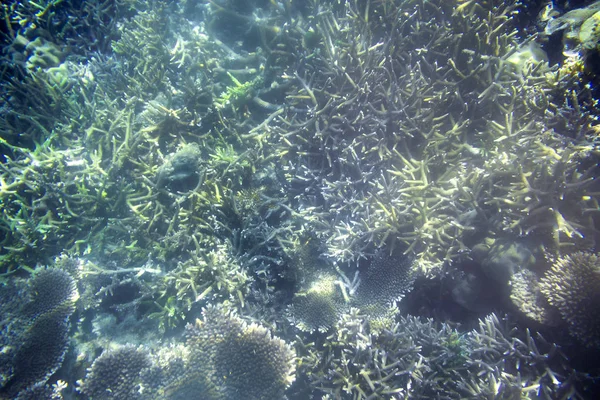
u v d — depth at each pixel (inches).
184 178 45.9
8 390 35.8
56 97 57.1
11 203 49.0
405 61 47.6
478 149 42.7
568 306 33.1
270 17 49.7
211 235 45.1
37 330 38.2
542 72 46.6
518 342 35.7
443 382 37.1
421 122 43.1
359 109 44.6
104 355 35.9
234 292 40.3
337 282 40.7
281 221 45.0
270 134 48.7
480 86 44.9
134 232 45.3
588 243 36.0
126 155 48.8
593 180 35.6
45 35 66.5
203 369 34.4
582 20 47.6
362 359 37.0
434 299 43.0
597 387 33.6
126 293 43.9
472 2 47.6
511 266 36.9
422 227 39.3
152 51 57.0
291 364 34.5
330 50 46.1
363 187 43.8
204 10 54.6
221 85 52.1
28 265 46.1
